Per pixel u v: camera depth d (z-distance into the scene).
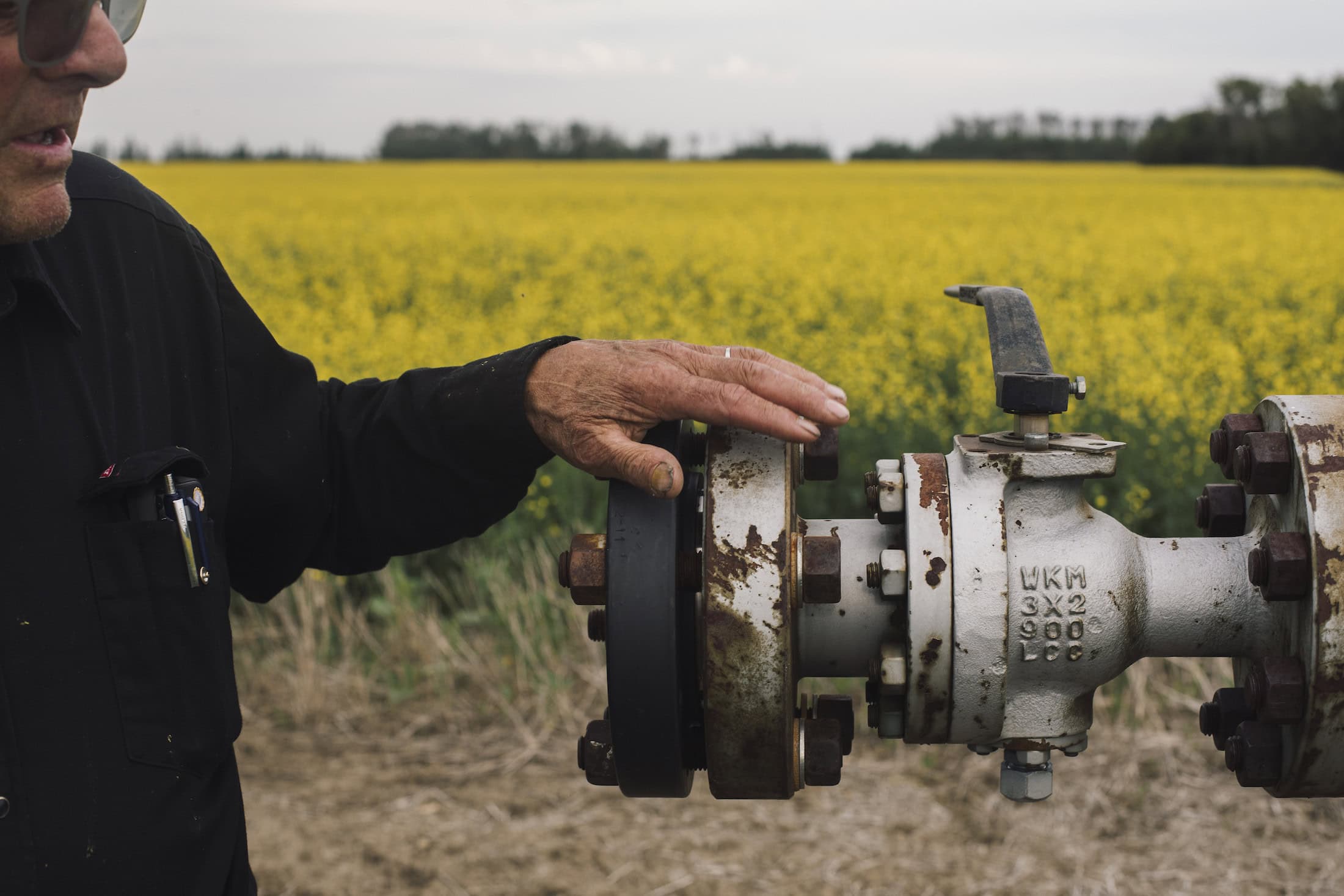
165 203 1.59
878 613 1.24
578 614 4.53
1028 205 21.23
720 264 12.80
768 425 1.22
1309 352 8.59
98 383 1.42
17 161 1.24
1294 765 1.16
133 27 1.45
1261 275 11.35
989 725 1.21
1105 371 7.28
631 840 3.48
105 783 1.36
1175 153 53.62
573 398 1.34
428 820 3.58
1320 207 20.08
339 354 7.70
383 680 4.42
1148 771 3.73
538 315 9.44
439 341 7.93
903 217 18.38
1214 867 3.29
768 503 1.20
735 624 1.16
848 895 3.22
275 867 3.35
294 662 4.48
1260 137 52.94
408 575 5.13
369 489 1.61
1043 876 3.28
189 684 1.41
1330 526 1.10
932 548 1.18
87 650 1.36
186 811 1.41
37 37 1.16
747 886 3.26
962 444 1.26
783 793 1.26
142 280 1.50
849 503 5.57
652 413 1.30
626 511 1.24
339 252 13.78
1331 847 3.35
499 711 4.20
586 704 4.18
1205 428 5.79
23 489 1.36
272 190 25.48
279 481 1.58
